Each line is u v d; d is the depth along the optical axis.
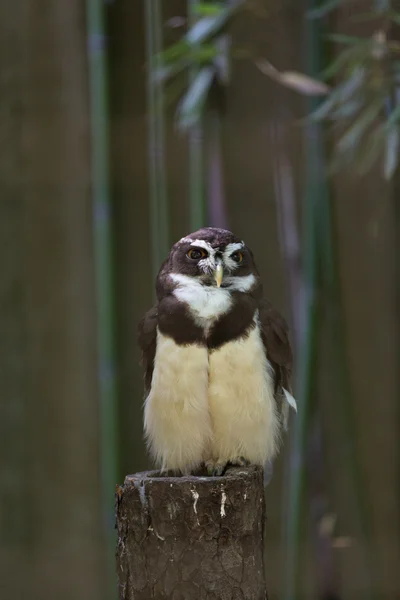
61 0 10.03
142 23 9.53
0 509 10.34
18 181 10.23
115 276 9.66
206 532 5.17
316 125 8.54
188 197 9.55
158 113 9.35
